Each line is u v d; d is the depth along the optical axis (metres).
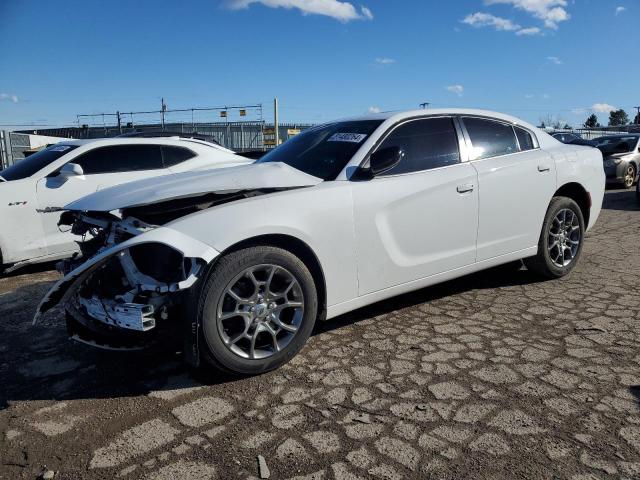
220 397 2.92
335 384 3.01
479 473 2.17
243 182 3.33
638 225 8.01
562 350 3.36
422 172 3.86
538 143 4.77
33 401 2.98
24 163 6.62
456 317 4.03
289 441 2.46
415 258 3.80
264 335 3.22
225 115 34.94
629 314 3.97
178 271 3.02
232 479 2.21
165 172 7.06
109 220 3.21
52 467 2.34
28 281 5.84
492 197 4.19
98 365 3.46
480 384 2.94
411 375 3.08
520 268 5.34
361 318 4.07
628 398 2.72
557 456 2.26
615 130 36.06
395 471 2.21
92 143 6.70
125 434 2.59
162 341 3.05
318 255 3.30
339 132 4.07
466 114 4.34
